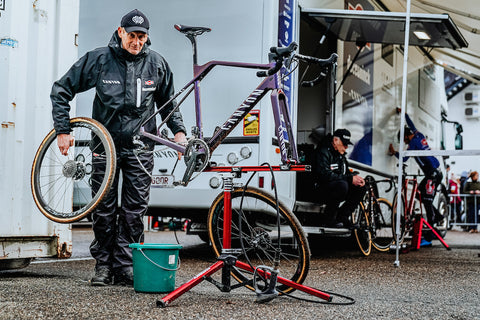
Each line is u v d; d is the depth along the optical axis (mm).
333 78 6918
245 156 5465
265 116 5438
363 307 3396
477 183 15625
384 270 5375
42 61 4535
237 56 5672
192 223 6520
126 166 4055
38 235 4465
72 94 3982
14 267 4566
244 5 5691
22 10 4418
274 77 3594
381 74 8414
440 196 10742
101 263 4020
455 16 8172
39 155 3959
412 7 8281
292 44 3352
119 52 3971
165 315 2982
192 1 5891
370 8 7918
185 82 5844
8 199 4285
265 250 3584
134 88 3996
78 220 3770
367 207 7238
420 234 7816
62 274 4539
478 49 9445
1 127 4262
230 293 3758
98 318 2879
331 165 6613
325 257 6699
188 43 5871
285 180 5832
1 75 4285
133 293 3627
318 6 6629
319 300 3586
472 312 3342
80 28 6352
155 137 3918
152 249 3607
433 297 3855
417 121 10000
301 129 7133
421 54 10180
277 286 3615
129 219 4031
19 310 3014
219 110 5676
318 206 6816
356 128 7555
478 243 9953
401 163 5824
